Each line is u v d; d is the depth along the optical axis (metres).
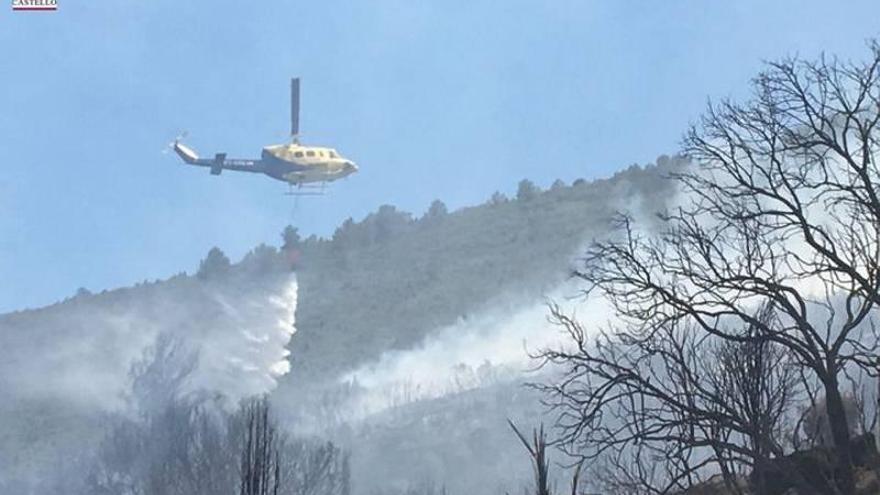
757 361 17.19
